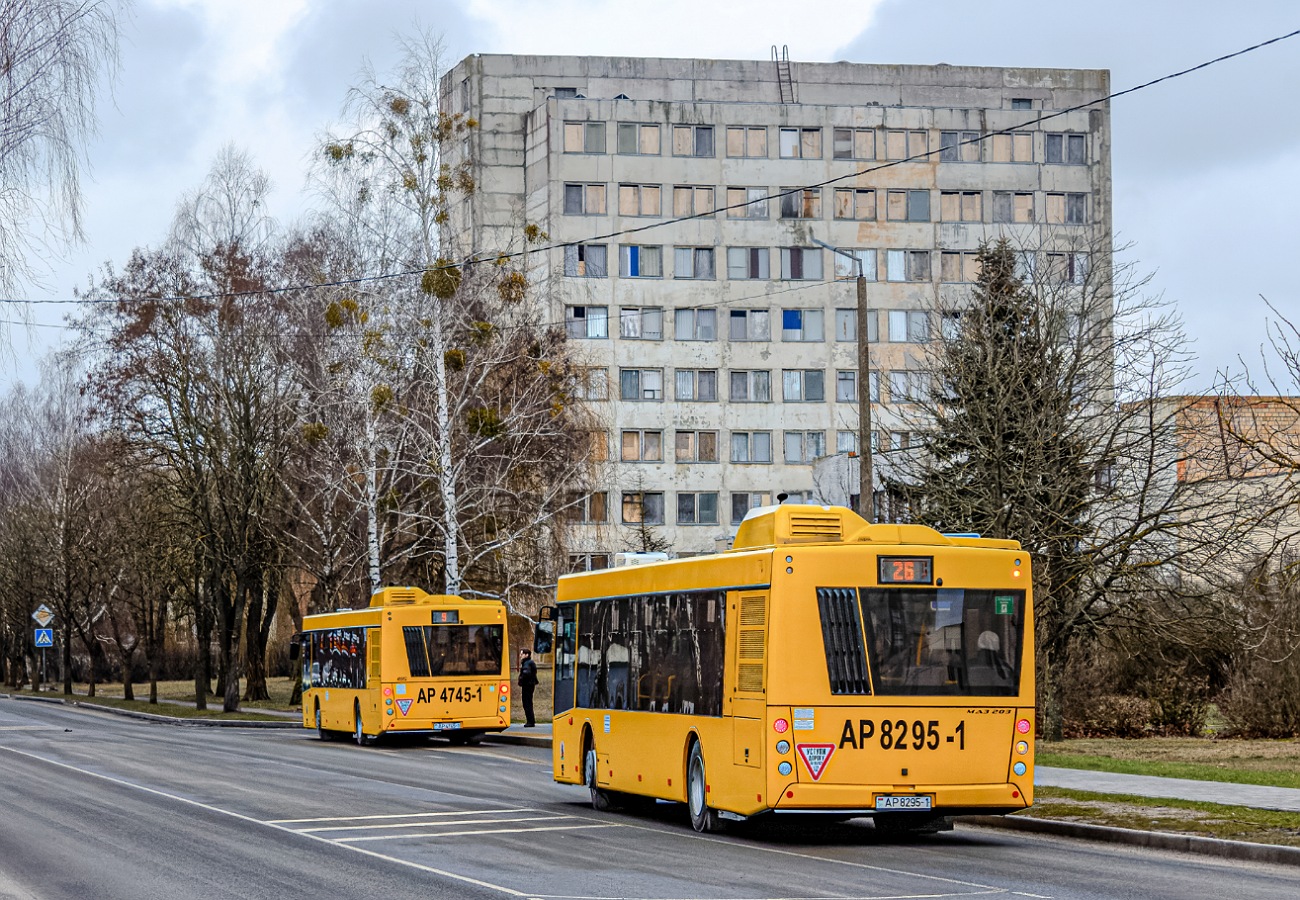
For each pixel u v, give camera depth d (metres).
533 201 96.38
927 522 35.88
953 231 96.44
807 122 96.06
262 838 17.48
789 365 95.12
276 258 54.44
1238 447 32.97
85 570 74.56
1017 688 17.44
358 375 49.22
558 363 54.88
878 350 95.50
